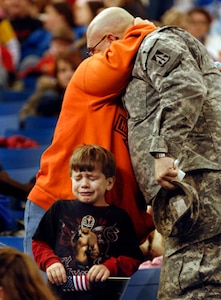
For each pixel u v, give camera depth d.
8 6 22.67
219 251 8.49
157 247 10.59
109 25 9.09
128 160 9.02
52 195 9.13
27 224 9.27
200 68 8.68
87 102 9.05
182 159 8.45
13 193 12.71
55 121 17.91
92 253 8.75
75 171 8.80
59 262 8.73
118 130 9.03
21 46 22.73
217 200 8.47
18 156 15.42
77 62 17.27
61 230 8.85
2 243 10.66
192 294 8.52
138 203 9.12
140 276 10.09
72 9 22.17
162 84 8.34
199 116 8.53
